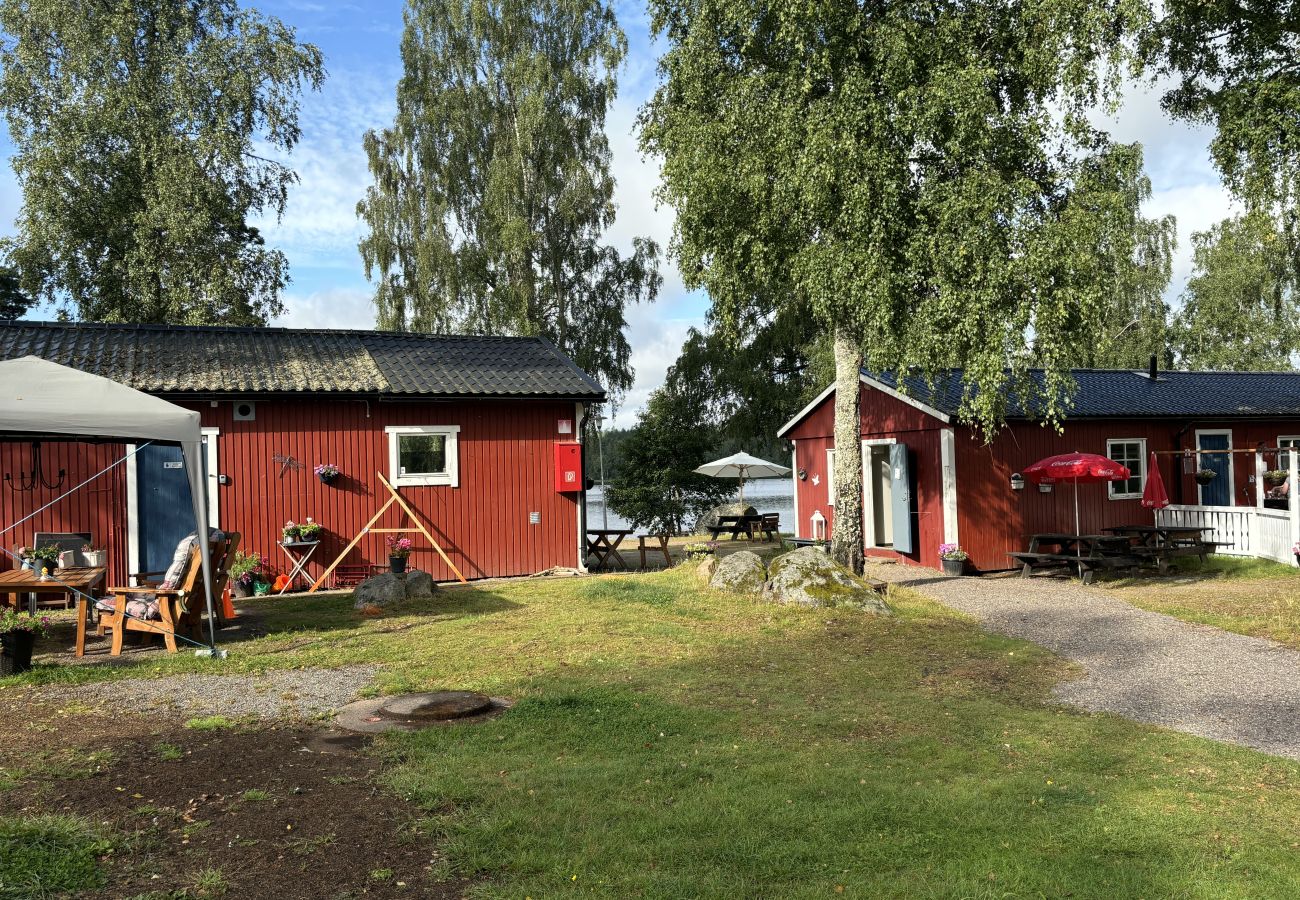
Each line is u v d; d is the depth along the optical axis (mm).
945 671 8367
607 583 13422
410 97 30172
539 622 10414
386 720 6344
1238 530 17484
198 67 24641
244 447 14055
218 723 6168
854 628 10391
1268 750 6090
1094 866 4105
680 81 12977
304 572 14328
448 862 4012
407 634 9695
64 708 6625
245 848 4121
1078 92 11133
